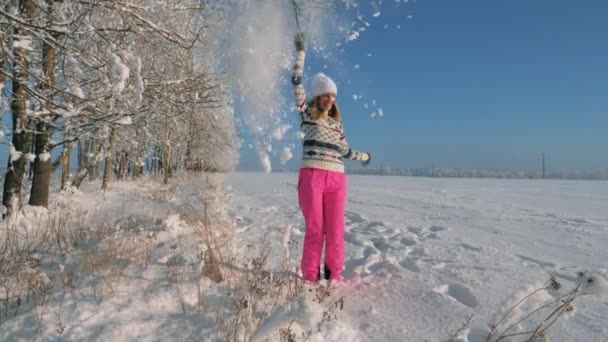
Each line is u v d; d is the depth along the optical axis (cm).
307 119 325
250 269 340
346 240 555
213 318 239
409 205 1055
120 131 826
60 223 493
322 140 323
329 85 313
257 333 197
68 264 331
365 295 304
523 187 2356
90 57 378
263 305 264
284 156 188
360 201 1160
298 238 534
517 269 376
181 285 279
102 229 452
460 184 2688
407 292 308
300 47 292
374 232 606
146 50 509
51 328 228
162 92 463
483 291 306
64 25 383
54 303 256
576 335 230
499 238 563
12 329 229
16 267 317
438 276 350
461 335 232
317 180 320
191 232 448
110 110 413
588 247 510
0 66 423
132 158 1469
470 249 487
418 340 229
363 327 247
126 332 223
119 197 1005
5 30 381
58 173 1460
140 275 297
